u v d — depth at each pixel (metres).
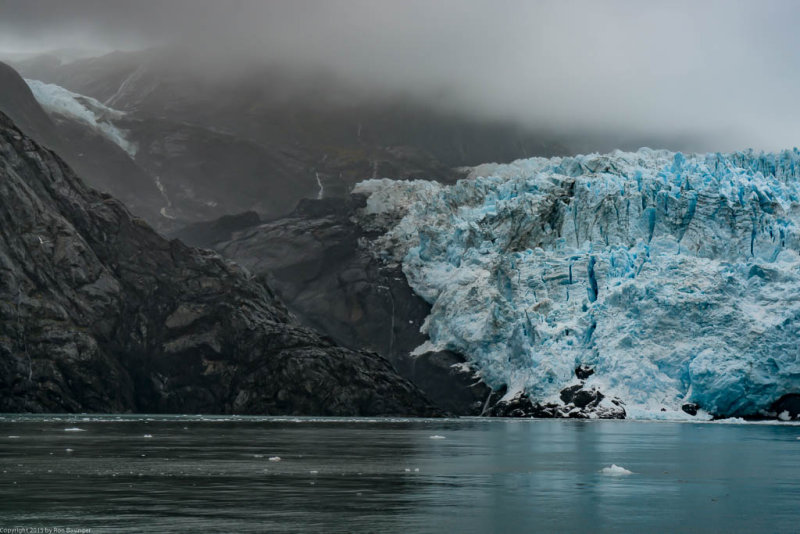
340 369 188.00
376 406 187.00
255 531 43.31
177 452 83.19
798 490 62.72
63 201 186.50
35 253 174.62
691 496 58.97
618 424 173.62
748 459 87.88
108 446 88.12
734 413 189.50
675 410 190.12
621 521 48.78
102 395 172.12
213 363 187.12
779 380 186.62
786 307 192.25
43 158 187.62
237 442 98.25
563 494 58.69
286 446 93.88
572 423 176.75
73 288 177.12
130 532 42.50
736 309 193.75
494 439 115.31
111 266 187.00
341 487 59.50
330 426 140.62
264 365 185.88
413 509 51.03
